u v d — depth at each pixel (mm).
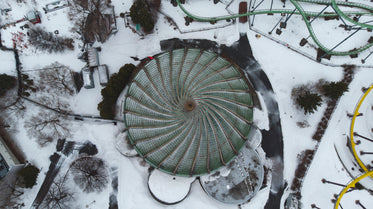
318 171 70562
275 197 69250
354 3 73312
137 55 72625
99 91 71125
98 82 71438
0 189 61938
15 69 71062
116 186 67688
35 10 72750
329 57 73250
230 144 59062
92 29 71375
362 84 73188
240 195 64625
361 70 73562
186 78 57625
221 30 73625
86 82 69062
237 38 73688
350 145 71688
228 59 73062
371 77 73438
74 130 69000
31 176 63781
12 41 71875
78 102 70250
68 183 66625
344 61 73625
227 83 60625
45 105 69250
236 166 65250
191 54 61844
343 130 71938
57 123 67938
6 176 62562
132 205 66500
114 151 68750
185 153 57094
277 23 72438
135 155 68188
